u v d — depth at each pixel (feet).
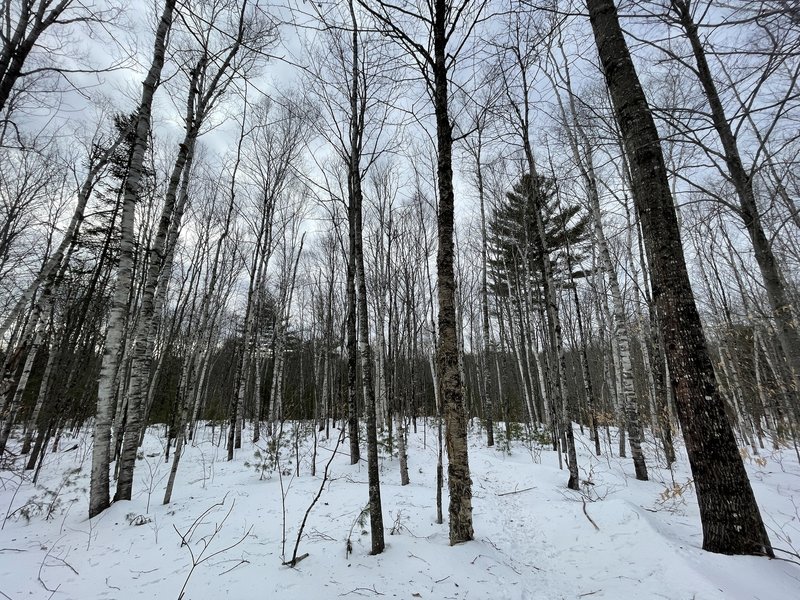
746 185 15.57
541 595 12.41
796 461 34.42
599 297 57.00
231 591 11.94
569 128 30.66
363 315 21.91
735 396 46.14
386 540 16.10
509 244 62.08
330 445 48.11
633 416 31.22
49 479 31.37
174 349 87.81
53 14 18.83
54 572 13.89
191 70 27.12
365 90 19.25
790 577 10.85
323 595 11.57
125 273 22.29
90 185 34.65
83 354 55.77
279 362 65.72
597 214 34.42
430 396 100.42
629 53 15.06
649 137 14.26
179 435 24.08
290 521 18.83
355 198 21.70
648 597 11.09
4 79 17.08
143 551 15.56
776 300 16.07
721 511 12.23
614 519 17.37
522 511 22.56
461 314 56.85
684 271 13.43
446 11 16.83
